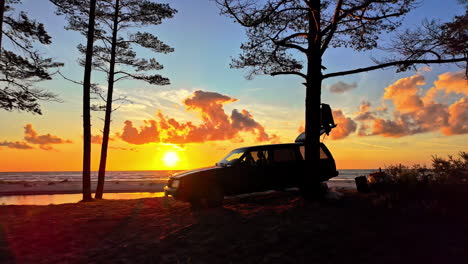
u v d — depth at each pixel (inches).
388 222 219.5
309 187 321.1
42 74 570.3
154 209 360.5
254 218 262.1
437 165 349.4
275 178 376.2
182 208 353.4
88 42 608.7
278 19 359.6
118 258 200.5
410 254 167.6
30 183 1830.7
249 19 356.5
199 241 221.3
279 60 396.8
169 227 262.5
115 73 702.5
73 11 593.9
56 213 347.9
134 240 234.5
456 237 181.2
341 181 1728.6
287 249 192.4
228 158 392.5
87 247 224.2
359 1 341.7
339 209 268.1
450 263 153.3
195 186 342.0
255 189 366.9
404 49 349.4
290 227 227.1
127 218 309.7
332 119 371.6
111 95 697.0
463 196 257.6
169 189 354.6
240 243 209.6
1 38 450.3
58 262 196.7
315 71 341.7
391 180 339.0
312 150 330.0
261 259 183.6
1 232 263.4
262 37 376.2
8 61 560.1
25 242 236.4
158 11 700.7
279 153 388.2
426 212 231.6
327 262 170.9
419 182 303.9
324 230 215.2
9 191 1273.4
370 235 198.5
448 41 327.3
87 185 581.0
